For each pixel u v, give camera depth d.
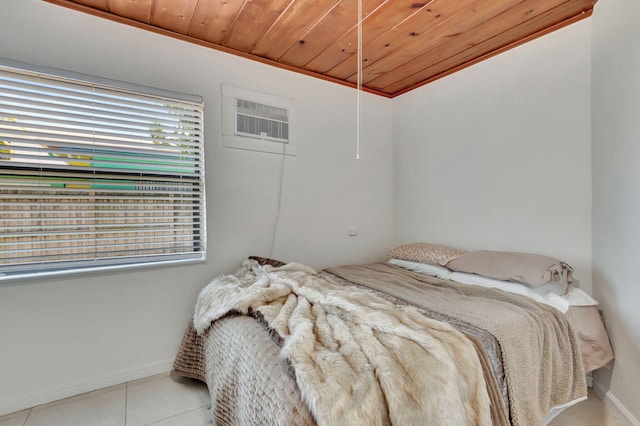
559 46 2.08
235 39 2.21
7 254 1.66
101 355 1.90
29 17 1.70
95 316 1.88
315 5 1.83
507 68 2.36
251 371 1.17
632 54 1.53
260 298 1.55
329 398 0.88
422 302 1.68
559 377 1.48
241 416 1.19
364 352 1.06
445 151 2.82
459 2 1.82
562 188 2.09
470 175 2.63
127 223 1.98
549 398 1.40
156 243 2.08
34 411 1.68
